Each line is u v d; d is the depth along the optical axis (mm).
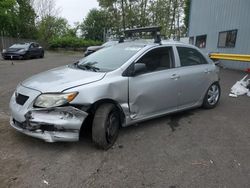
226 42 14719
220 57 11148
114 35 43156
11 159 3248
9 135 3922
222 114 5398
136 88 3939
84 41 38312
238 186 2840
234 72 12312
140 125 4598
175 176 3004
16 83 8164
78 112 3297
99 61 4301
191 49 5180
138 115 4098
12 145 3609
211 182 2904
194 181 2916
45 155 3377
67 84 3383
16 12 32594
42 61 16875
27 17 34219
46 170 3033
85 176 2947
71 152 3480
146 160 3352
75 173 2998
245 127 4656
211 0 16672
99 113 3502
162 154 3527
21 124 3457
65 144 3695
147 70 4203
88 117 3656
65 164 3182
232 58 10555
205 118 5102
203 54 5531
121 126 4184
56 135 3268
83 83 3426
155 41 4598
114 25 43031
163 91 4375
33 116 3275
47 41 35812
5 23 30078
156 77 4250
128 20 42281
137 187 2779
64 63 15508
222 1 15117
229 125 4738
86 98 3338
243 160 3426
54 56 23406
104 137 3502
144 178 2947
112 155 3453
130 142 3877
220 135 4254
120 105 3775
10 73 10461
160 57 4469
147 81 4102
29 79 3891
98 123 3471
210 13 16859
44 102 3244
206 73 5344
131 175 2998
